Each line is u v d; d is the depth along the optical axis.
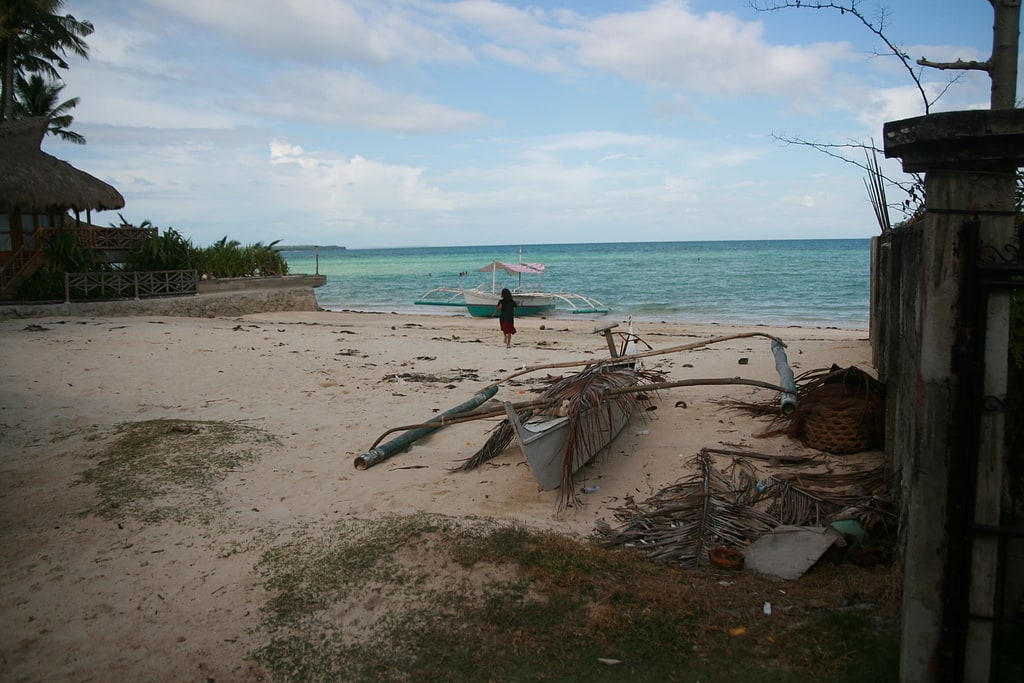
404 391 11.59
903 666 3.38
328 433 9.05
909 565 3.31
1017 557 3.53
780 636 3.99
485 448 7.65
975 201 3.04
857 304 33.69
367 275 70.88
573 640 4.05
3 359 13.02
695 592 4.53
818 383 7.86
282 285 29.42
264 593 4.68
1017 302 3.98
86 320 19.62
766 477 6.43
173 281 24.91
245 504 6.45
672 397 9.87
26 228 23.12
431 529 5.33
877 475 5.93
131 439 8.29
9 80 30.80
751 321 28.47
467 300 30.02
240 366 13.32
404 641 4.13
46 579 4.95
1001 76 3.94
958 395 3.12
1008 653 3.58
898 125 3.03
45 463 7.54
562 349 17.08
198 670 3.96
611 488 6.79
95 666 4.00
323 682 3.84
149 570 5.05
